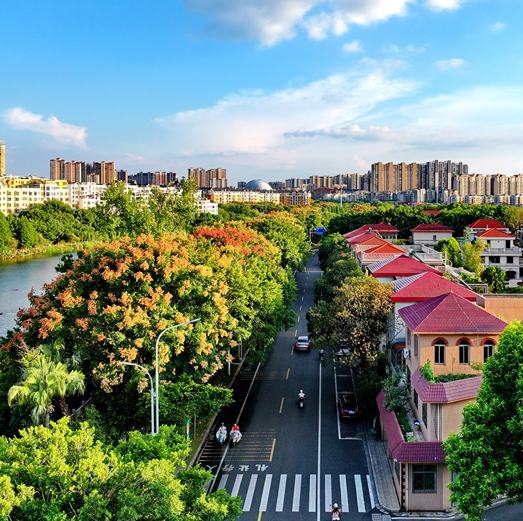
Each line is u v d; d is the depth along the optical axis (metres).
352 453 41.22
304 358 64.94
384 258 74.81
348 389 54.50
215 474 38.25
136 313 38.94
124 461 22.00
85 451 20.45
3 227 152.00
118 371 38.50
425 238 120.38
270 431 45.22
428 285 49.19
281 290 63.19
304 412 49.03
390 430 37.00
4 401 36.00
